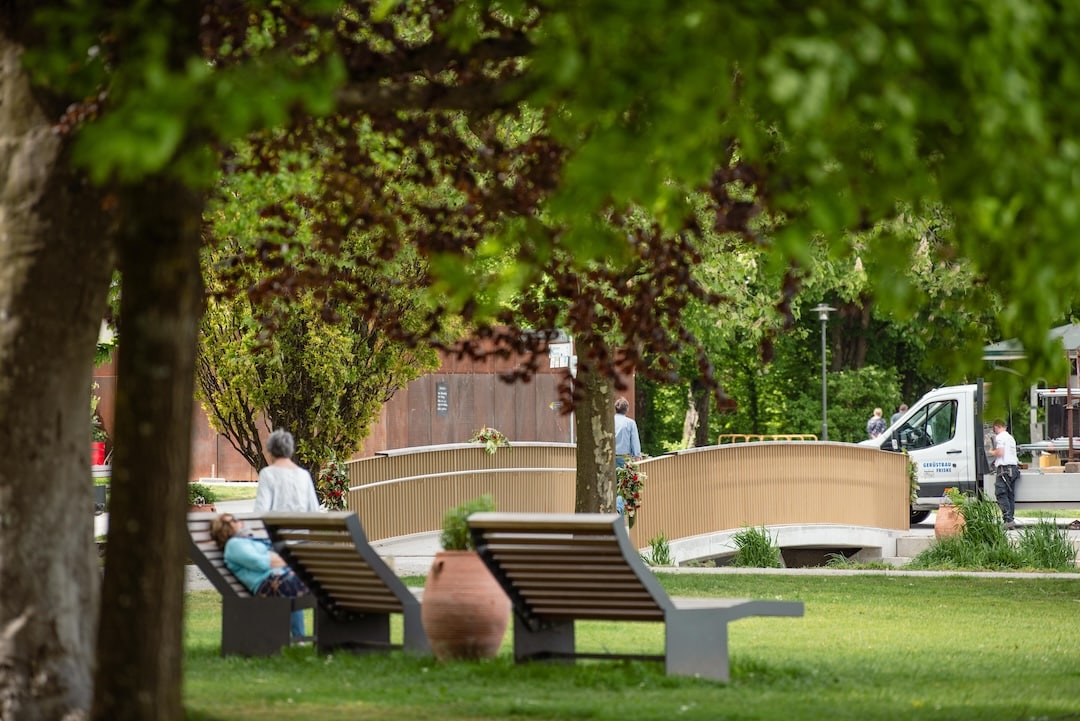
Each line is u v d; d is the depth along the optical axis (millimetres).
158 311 11273
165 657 11516
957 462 62125
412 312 38875
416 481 44312
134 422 11359
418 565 39875
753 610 19359
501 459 46500
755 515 50156
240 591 21500
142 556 11422
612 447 38312
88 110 14023
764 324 42031
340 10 16234
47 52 12156
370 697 16672
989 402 12727
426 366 42562
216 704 16000
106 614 11516
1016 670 21000
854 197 11203
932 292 35938
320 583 21312
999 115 9727
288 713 15391
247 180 22516
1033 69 10023
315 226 20047
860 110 9953
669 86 9875
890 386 108875
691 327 41844
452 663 19656
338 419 41406
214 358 40531
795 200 11289
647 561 44875
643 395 119875
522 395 80500
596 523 18250
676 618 18703
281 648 21000
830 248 11562
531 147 18078
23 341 15031
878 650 23562
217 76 9867
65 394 15234
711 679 18719
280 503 25969
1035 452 63344
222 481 88438
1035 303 10883
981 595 34281
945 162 11086
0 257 15047
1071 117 10445
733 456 49469
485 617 19766
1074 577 39438
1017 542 47906
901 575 39375
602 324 21422
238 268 23000
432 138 18719
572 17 10375
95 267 15195
